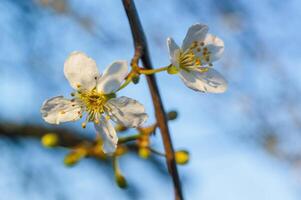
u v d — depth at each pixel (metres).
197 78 0.25
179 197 0.24
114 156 0.27
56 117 0.24
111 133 0.24
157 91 0.24
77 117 0.24
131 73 0.23
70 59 0.24
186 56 0.25
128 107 0.24
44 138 0.28
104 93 0.24
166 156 0.24
